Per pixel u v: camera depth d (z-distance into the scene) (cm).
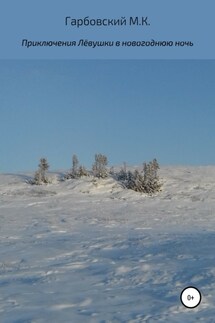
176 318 685
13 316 711
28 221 1942
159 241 1377
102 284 916
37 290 877
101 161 3025
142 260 1109
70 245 1357
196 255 1122
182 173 3219
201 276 914
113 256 1188
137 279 941
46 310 743
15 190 2783
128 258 1145
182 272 962
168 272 972
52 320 689
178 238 1431
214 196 2609
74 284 920
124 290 866
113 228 1761
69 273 1017
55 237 1537
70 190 2739
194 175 3139
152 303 771
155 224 1877
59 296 830
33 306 767
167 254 1160
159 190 2720
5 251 1282
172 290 841
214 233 1562
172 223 1911
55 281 947
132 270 1013
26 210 2253
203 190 2736
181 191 2719
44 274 1012
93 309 747
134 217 2059
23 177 3250
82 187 2767
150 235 1537
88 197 2591
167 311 721
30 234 1609
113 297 819
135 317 696
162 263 1059
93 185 2794
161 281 912
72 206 2359
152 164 2830
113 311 733
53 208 2305
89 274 1004
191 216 2109
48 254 1227
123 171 3009
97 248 1306
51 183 2942
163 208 2322
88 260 1148
